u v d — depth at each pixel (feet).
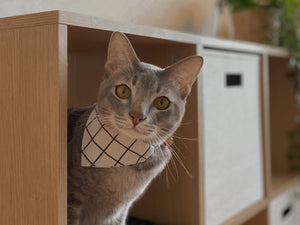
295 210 6.35
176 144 3.67
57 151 2.36
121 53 2.75
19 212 2.55
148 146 2.75
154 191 3.98
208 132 3.94
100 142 2.66
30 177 2.49
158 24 4.87
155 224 3.95
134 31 2.84
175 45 3.60
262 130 5.15
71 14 2.38
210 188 4.00
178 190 3.79
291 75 6.48
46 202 2.42
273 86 6.75
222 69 4.17
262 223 5.18
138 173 2.86
